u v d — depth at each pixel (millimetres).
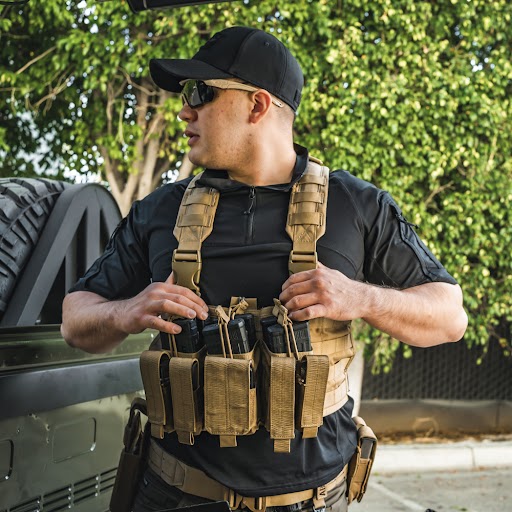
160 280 1377
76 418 1714
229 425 1252
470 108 5551
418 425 6469
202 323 1313
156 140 6242
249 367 1240
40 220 2072
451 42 5852
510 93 5770
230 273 1317
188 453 1321
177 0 2365
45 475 1588
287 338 1241
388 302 1285
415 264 1384
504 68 5473
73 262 2244
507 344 6188
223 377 1244
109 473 1880
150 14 5473
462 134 5590
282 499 1289
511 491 4828
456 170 5828
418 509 4379
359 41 5285
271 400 1238
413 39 5473
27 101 6027
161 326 1271
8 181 2104
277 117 1382
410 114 5461
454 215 5648
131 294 1494
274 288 1311
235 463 1287
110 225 2439
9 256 1923
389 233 1382
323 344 1307
